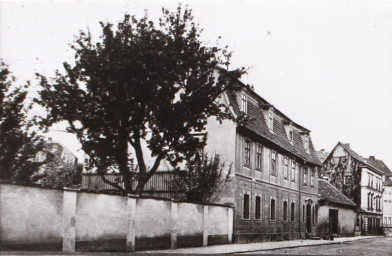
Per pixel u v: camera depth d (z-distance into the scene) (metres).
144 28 24.55
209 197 28.20
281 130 40.22
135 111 24.42
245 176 30.88
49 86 24.61
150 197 20.59
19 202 14.99
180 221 22.81
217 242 26.66
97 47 24.61
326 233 49.38
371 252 24.11
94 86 24.39
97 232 17.58
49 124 24.19
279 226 37.94
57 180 38.03
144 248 19.97
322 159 88.12
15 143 19.39
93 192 17.55
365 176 72.38
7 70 19.61
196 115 24.89
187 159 25.80
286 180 40.47
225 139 29.41
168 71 24.02
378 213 80.75
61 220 16.14
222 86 25.58
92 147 25.30
